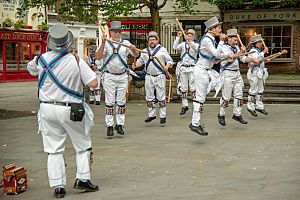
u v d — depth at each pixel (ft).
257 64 40.96
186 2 73.46
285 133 34.30
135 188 21.38
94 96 56.13
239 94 37.14
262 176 22.88
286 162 25.66
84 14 61.11
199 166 25.03
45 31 116.88
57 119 20.11
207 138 32.76
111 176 23.43
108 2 61.00
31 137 34.71
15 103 59.67
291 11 82.64
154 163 25.86
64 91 20.04
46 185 22.21
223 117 37.09
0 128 38.93
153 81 38.60
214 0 72.18
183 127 37.78
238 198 19.56
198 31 86.99
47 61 20.17
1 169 25.13
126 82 34.24
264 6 83.46
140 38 82.28
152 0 66.18
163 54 38.34
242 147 29.68
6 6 109.29
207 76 31.45
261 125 37.91
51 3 59.98
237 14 85.30
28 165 26.04
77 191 21.21
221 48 30.78
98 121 42.09
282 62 84.38
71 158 27.61
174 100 54.95
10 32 109.50
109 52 33.50
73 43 20.95
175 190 20.92
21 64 113.29
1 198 20.38
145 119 42.39
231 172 23.73
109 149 29.66
